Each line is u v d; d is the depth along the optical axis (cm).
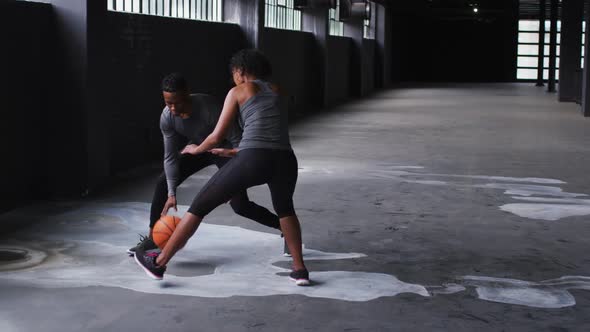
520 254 572
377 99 2628
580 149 1221
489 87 3666
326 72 2216
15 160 706
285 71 1852
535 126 1620
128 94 954
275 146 455
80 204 732
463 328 414
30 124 730
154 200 533
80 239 595
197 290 470
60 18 753
